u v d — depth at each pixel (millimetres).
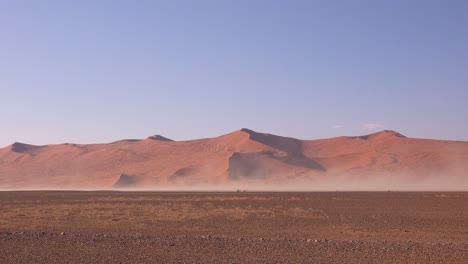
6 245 23266
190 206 56438
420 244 23688
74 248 22344
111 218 41656
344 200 67688
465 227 34875
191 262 18922
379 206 55906
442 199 68750
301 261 19094
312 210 50219
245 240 24953
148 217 42469
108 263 18891
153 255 20469
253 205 58344
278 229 33656
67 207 55031
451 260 19281
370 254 20609
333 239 27953
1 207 55438
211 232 31750
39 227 35188
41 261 19344
